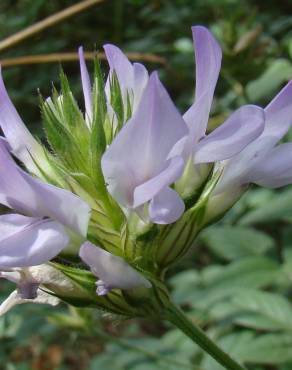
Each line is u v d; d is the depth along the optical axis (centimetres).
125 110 8
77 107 8
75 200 7
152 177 7
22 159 8
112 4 37
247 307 15
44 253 7
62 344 26
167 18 32
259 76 17
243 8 22
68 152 8
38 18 39
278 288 16
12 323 15
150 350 15
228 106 20
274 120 8
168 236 8
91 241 8
